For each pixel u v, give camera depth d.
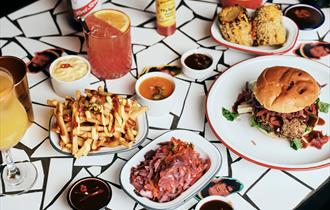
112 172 1.30
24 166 1.31
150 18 1.76
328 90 1.50
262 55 1.61
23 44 1.66
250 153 1.33
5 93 1.10
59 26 1.73
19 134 1.19
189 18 1.76
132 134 1.30
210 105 1.42
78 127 1.27
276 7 1.62
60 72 1.46
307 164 1.28
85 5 1.61
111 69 1.52
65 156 1.33
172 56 1.62
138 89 1.46
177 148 1.26
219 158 1.27
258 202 1.24
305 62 1.56
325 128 1.40
